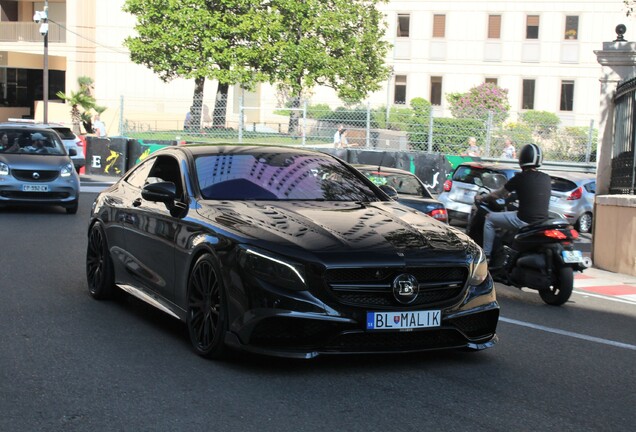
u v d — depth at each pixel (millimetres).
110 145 27969
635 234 12070
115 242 7637
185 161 6953
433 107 24062
